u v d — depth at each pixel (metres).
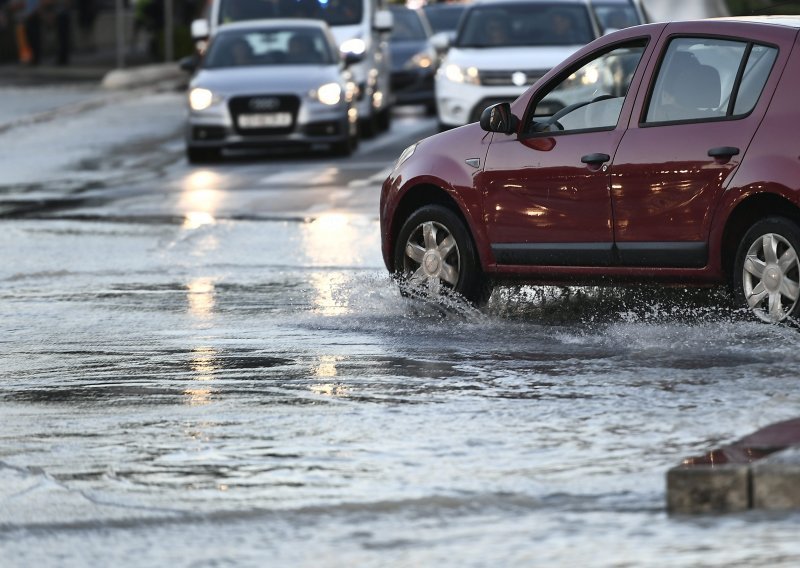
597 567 10.97
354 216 36.91
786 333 19.41
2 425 16.20
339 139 51.41
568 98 38.41
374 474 13.84
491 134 22.47
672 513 12.32
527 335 20.94
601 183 21.00
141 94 82.94
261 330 22.11
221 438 15.36
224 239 33.44
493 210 22.27
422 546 11.66
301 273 28.31
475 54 50.16
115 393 17.80
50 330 22.59
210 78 51.91
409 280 23.38
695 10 120.06
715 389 16.91
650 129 20.66
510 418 15.88
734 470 12.32
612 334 20.62
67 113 71.81
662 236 20.47
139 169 50.16
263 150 56.19
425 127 63.38
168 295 26.03
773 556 11.05
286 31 54.28
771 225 19.50
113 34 127.25
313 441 15.14
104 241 33.59
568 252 21.45
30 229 35.81
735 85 20.09
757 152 19.55
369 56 58.28
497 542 11.69
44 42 117.19
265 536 12.09
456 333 21.34
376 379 18.19
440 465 14.07
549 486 13.24
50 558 11.71
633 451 14.33
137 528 12.43
